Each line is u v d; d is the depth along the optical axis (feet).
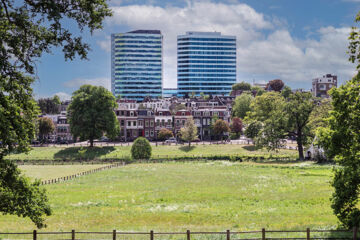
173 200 163.63
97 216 136.36
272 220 126.21
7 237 103.96
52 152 374.63
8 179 85.20
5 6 76.79
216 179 219.61
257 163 302.45
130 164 309.22
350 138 90.94
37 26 79.87
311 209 141.28
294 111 301.84
